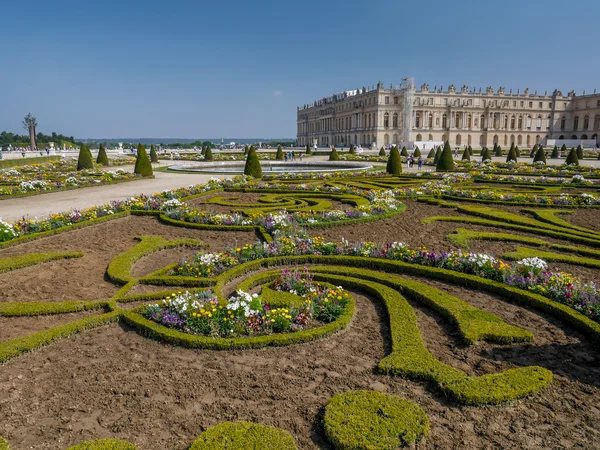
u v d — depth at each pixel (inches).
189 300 353.1
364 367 289.1
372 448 210.2
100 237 629.0
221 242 605.6
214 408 247.8
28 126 3907.5
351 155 3206.2
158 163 2581.2
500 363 294.8
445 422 236.2
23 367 290.2
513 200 901.8
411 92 5418.3
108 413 243.9
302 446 219.0
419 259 474.9
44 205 925.8
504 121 5979.3
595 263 502.0
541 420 238.4
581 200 874.8
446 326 349.4
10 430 230.5
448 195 969.5
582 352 308.8
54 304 374.9
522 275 428.8
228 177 1569.9
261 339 312.5
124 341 322.7
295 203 906.7
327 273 458.0
